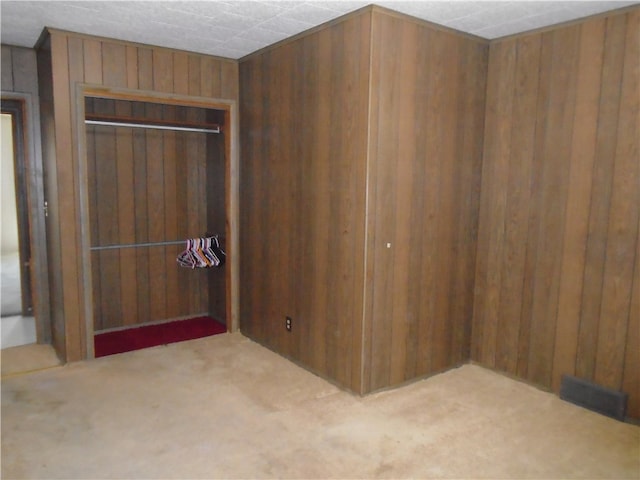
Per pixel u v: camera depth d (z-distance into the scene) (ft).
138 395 10.05
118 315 14.34
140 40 11.29
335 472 7.52
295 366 11.62
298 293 11.45
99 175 13.55
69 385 10.48
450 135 10.54
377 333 9.96
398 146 9.64
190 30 10.44
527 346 10.79
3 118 25.52
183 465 7.65
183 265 14.05
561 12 9.04
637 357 9.04
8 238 27.76
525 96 10.41
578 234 9.73
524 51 10.34
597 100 9.27
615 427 9.02
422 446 8.27
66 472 7.43
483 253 11.51
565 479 7.45
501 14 9.16
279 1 8.61
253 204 12.86
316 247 10.73
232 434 8.57
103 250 13.87
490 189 11.24
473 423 9.05
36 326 13.03
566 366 10.11
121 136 13.76
